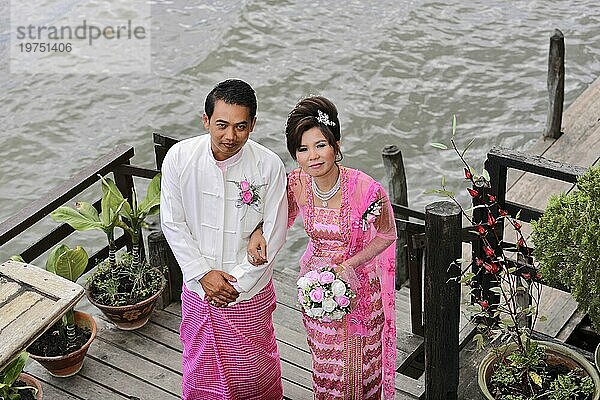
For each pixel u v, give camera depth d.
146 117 9.37
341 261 3.64
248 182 3.56
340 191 3.55
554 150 7.37
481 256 4.34
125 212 4.61
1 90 9.69
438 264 3.61
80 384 4.21
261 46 10.34
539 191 6.57
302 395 4.14
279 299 4.87
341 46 10.22
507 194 6.58
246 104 3.35
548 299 5.11
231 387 3.88
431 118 9.01
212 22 10.83
